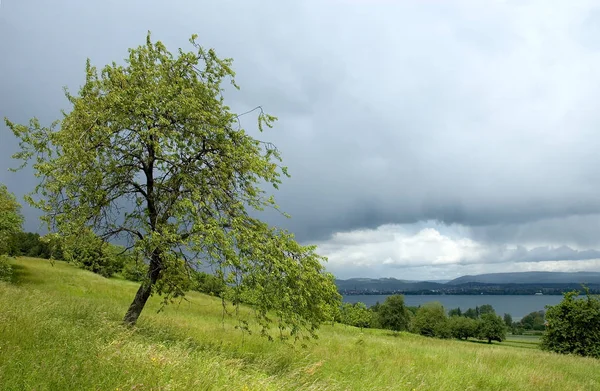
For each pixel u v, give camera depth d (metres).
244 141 12.70
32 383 4.98
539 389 13.19
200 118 12.09
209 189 11.54
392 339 29.45
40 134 11.59
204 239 10.34
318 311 11.31
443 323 103.69
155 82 12.51
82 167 10.78
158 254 11.33
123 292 35.06
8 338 6.86
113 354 6.70
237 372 7.79
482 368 14.93
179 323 17.14
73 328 8.69
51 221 10.98
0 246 30.62
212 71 13.70
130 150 12.05
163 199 11.86
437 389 11.20
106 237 12.20
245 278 10.55
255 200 12.54
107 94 11.84
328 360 13.24
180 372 6.62
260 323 11.70
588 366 20.50
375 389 9.66
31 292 16.89
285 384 8.16
